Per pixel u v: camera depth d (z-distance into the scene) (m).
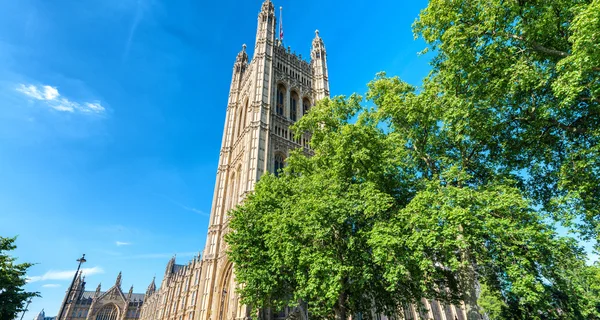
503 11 16.06
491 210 15.51
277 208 24.92
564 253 15.37
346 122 26.36
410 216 17.12
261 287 22.88
